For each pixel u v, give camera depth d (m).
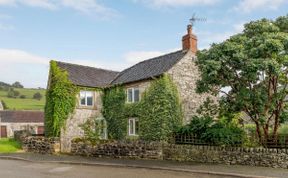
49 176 16.64
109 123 31.12
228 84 20.88
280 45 17.66
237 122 23.78
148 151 23.31
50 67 31.19
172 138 23.62
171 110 26.02
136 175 16.80
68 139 29.38
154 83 26.80
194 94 28.47
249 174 16.25
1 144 32.62
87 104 31.17
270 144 19.52
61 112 29.38
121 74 34.53
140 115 27.75
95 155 25.55
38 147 28.53
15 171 18.31
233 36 20.92
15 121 58.25
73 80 30.78
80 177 16.33
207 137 21.44
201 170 17.58
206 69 19.47
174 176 16.41
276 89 20.36
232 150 19.88
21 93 106.00
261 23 20.75
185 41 29.55
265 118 20.00
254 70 18.19
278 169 17.70
